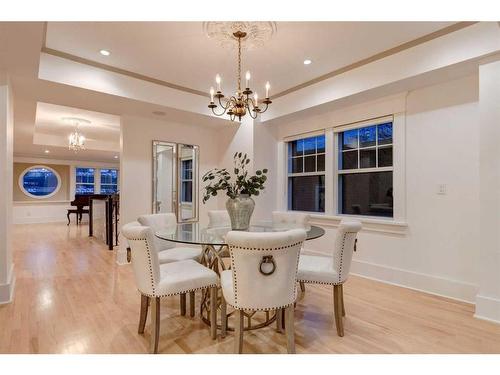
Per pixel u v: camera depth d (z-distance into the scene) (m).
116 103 3.63
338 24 2.40
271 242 1.64
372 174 3.73
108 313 2.53
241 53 2.89
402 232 3.28
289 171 4.82
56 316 2.46
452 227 2.92
